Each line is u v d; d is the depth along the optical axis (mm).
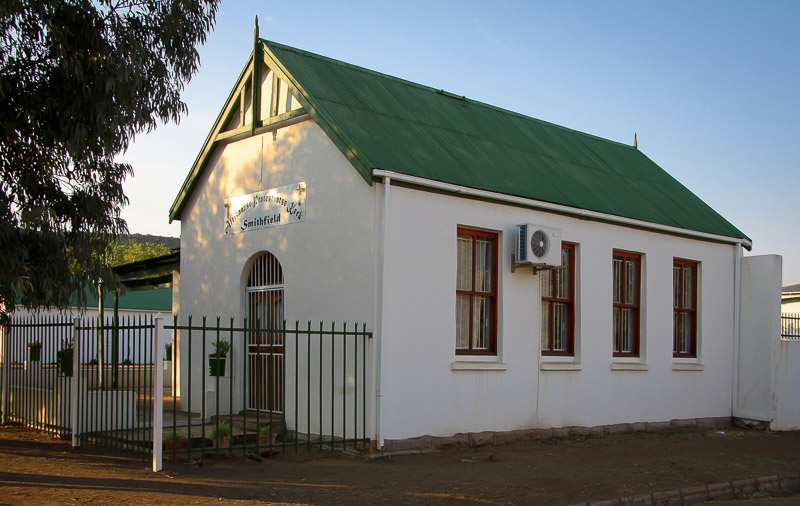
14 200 9766
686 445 13234
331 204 11273
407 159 11250
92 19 9414
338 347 10930
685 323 15898
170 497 7656
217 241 13328
